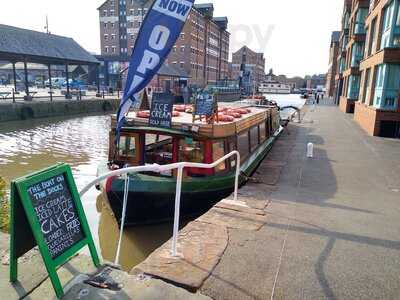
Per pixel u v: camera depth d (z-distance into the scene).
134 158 9.15
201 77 82.00
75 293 3.61
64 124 31.31
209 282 4.20
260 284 4.24
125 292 3.71
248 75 91.31
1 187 7.07
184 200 8.40
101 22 82.94
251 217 6.53
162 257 4.73
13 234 3.47
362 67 24.59
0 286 3.70
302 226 6.21
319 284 4.32
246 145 11.33
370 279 4.49
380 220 6.69
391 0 17.28
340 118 28.83
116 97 48.03
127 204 8.05
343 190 8.79
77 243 3.94
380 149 14.72
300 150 14.49
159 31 6.71
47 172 3.65
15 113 31.03
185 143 8.73
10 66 76.62
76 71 78.00
